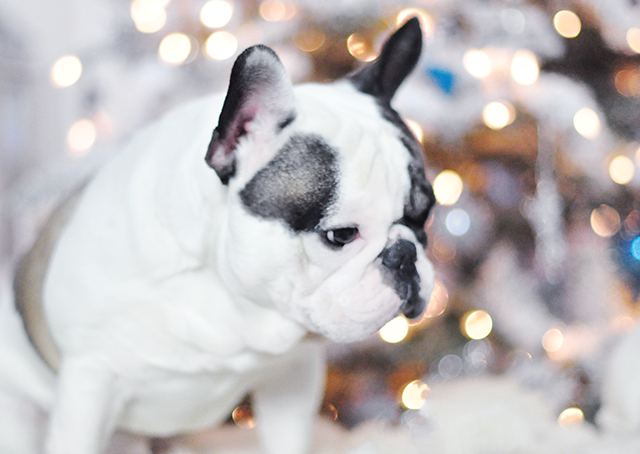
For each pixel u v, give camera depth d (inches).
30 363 27.1
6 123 79.0
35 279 26.3
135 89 40.0
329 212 22.5
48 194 35.3
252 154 22.6
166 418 26.4
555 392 33.9
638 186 46.4
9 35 79.7
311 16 36.9
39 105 83.1
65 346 24.9
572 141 40.0
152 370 24.8
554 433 30.6
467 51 38.0
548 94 38.0
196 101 26.1
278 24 38.0
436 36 37.7
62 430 24.6
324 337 24.7
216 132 22.6
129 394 25.3
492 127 37.5
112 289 24.1
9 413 26.9
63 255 24.9
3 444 26.7
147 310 24.2
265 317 24.0
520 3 40.7
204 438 31.3
